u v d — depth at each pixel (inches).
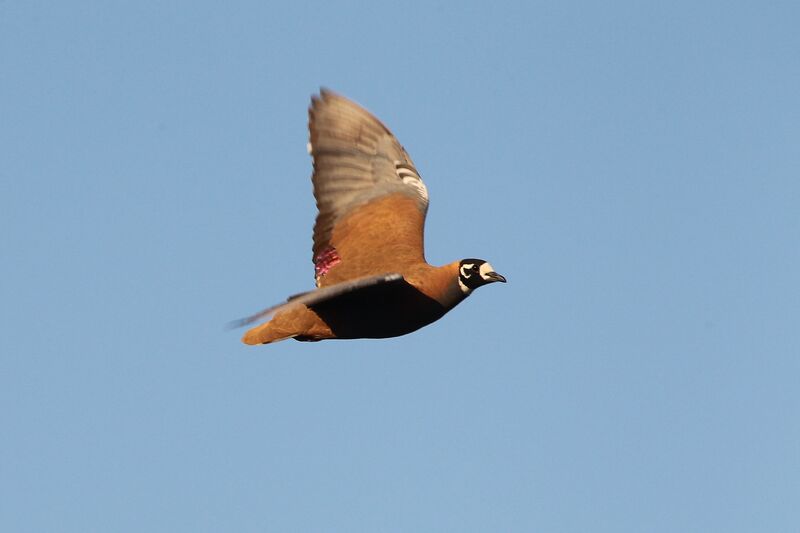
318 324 646.5
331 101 741.3
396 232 697.6
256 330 658.8
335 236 709.9
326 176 724.7
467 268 665.6
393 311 642.2
